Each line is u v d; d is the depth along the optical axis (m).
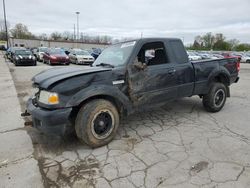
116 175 2.63
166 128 4.06
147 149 3.26
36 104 3.18
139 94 3.62
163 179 2.54
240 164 2.83
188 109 5.21
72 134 3.77
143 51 3.79
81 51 20.77
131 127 4.12
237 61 5.32
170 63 4.05
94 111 3.14
